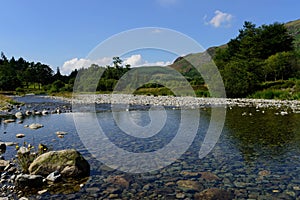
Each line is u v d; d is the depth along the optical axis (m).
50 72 109.50
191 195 5.68
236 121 15.98
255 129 13.12
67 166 6.86
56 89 72.06
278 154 8.63
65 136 12.11
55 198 5.53
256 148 9.47
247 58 63.16
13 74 99.94
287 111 20.44
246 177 6.67
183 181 6.46
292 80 43.44
